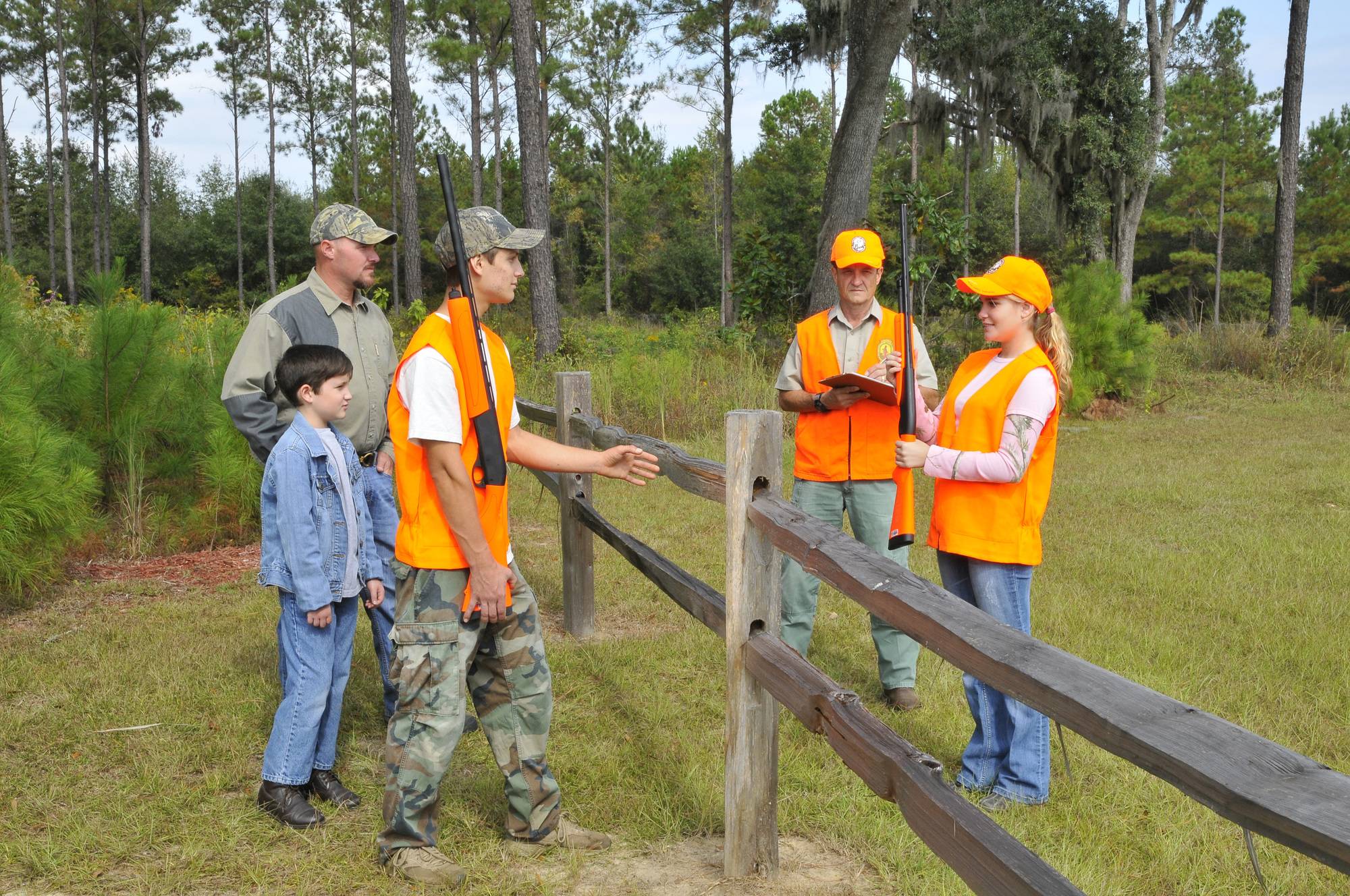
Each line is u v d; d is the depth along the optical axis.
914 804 1.85
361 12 44.66
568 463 2.82
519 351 15.46
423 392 2.47
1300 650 4.62
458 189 52.09
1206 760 1.17
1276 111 50.28
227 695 3.97
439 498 2.52
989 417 3.20
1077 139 23.56
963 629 1.71
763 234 16.80
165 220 52.47
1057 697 1.43
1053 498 8.53
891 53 13.91
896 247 15.86
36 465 5.21
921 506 8.44
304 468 2.91
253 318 3.33
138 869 2.71
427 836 2.69
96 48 41.19
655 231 55.00
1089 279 14.93
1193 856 2.93
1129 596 5.63
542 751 2.83
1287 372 18.06
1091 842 2.97
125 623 4.96
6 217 41.56
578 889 2.63
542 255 15.74
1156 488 8.83
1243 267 47.66
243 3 43.22
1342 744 3.66
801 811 3.11
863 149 14.20
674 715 3.88
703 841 2.95
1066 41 22.81
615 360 13.45
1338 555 6.42
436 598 2.58
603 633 5.03
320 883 2.64
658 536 7.08
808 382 4.23
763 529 2.52
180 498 6.83
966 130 24.09
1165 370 17.64
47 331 7.15
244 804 3.08
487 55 37.41
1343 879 2.82
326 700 3.04
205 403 6.92
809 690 2.24
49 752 3.46
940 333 16.42
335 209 3.45
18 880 2.65
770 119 49.62
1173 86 50.31
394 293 45.41
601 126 48.50
